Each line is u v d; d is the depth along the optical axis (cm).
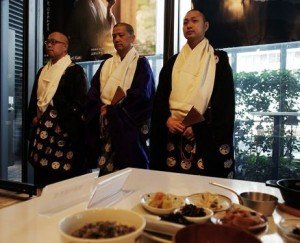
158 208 74
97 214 60
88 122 212
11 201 205
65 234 50
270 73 226
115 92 199
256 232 62
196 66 181
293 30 210
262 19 219
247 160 238
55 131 223
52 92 226
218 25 232
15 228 65
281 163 228
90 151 221
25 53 309
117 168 195
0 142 331
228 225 58
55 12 307
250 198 83
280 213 79
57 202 73
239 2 225
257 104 232
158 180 110
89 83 244
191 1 242
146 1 262
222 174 173
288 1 210
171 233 61
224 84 178
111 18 279
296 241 59
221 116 174
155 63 260
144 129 204
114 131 196
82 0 294
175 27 251
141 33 263
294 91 220
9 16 324
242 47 230
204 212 71
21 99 318
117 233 53
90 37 290
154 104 193
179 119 177
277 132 228
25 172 308
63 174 222
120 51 214
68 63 237
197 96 174
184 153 178
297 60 217
